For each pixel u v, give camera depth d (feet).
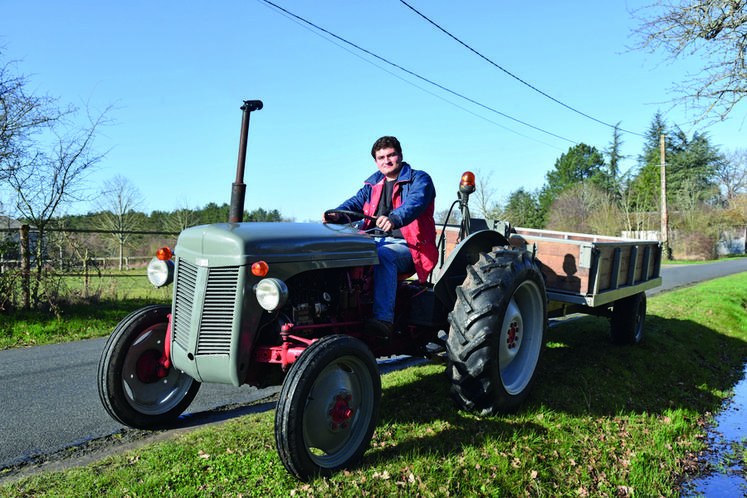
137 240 83.92
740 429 15.80
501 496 9.21
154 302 31.40
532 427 11.92
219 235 9.41
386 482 8.82
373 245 11.47
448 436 10.85
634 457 11.97
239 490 8.34
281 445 8.34
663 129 168.14
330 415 9.09
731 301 38.19
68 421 12.37
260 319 9.59
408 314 12.89
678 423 14.78
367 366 9.66
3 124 26.58
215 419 12.60
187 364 9.75
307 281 10.44
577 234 22.67
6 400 14.05
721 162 166.61
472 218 17.31
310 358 8.68
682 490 11.46
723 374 22.17
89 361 18.89
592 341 21.12
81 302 28.91
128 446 10.83
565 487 10.02
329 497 8.22
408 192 12.30
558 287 16.02
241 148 25.38
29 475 9.09
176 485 8.49
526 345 13.58
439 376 15.02
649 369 18.78
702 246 115.44
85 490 8.27
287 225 10.55
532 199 195.62
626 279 18.72
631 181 172.35
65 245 28.60
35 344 22.24
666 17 35.27
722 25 33.96
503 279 11.69
